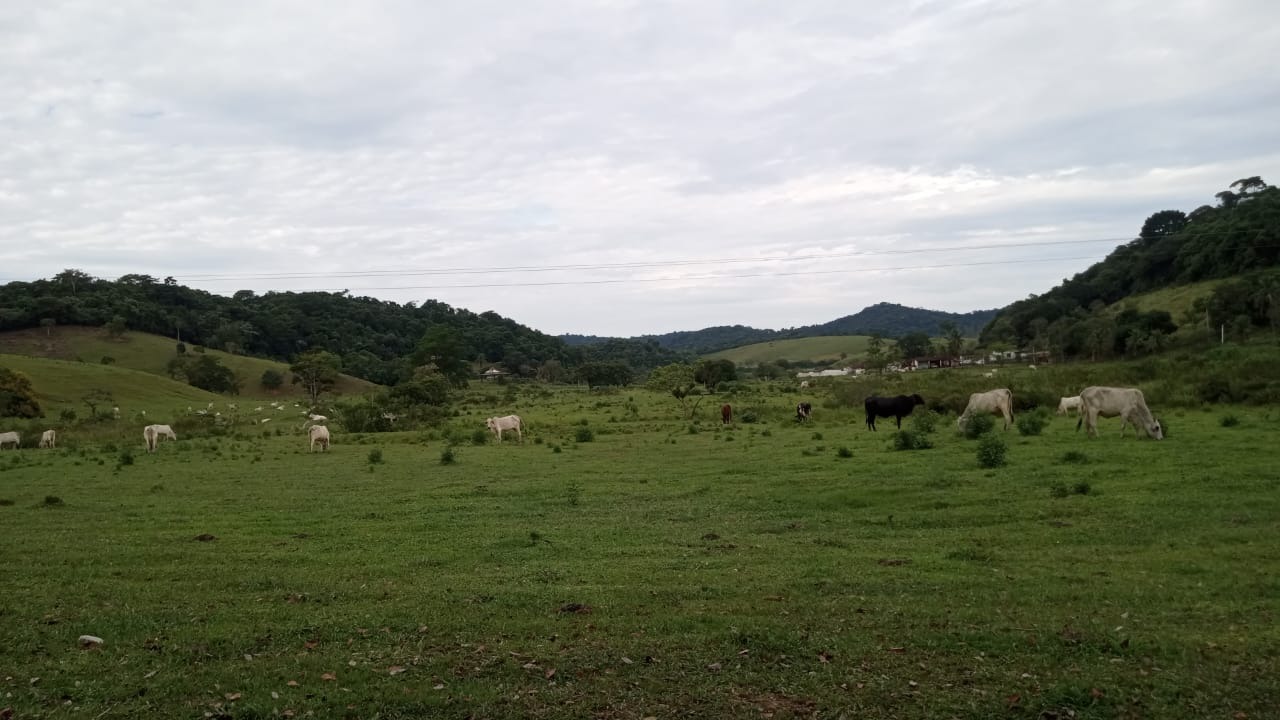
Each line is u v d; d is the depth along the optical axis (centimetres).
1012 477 1712
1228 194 11162
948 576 1007
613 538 1323
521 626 846
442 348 11219
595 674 712
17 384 6900
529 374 15350
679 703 650
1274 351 4669
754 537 1301
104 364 10081
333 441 4025
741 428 3866
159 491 2102
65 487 2236
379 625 860
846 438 2945
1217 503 1344
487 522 1507
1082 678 677
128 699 673
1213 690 650
